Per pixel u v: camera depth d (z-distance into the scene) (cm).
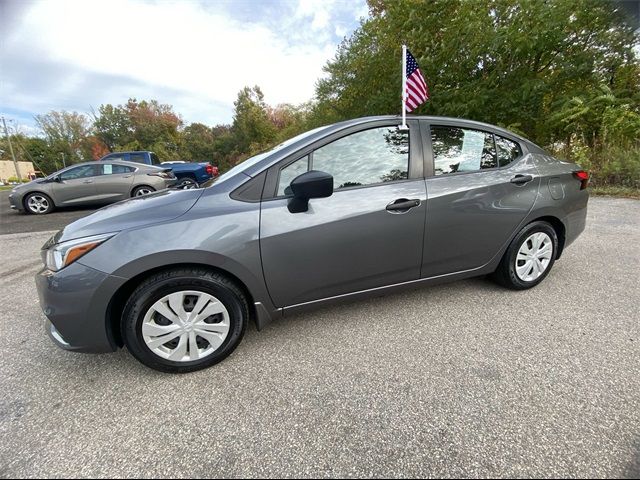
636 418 147
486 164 250
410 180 222
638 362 184
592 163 742
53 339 184
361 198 208
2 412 165
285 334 226
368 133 220
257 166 202
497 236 252
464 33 962
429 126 234
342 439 144
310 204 198
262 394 172
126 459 138
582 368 181
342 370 188
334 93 1441
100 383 185
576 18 889
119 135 4578
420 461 132
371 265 218
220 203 190
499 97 961
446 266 242
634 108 895
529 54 916
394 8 1099
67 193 781
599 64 909
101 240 173
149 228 176
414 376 180
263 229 190
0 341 231
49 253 180
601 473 125
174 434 150
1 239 539
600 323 225
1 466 136
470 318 237
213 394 173
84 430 153
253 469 132
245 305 199
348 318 243
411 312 248
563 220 277
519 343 206
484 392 167
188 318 187
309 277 205
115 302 179
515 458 132
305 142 208
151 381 185
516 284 271
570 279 295
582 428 143
